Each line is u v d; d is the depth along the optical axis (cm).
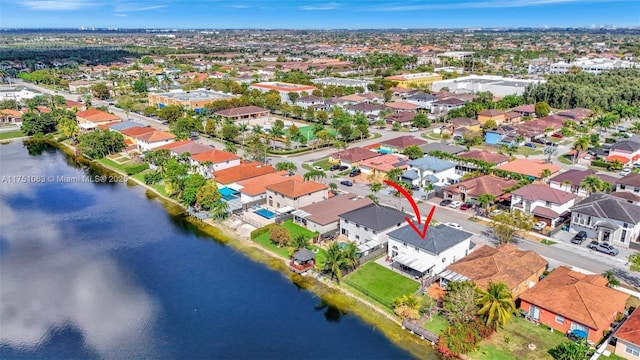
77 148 16400
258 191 10919
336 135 17288
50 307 7369
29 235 9925
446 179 12444
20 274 8369
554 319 6359
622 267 7988
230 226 10125
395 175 12038
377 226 8650
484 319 6294
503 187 11100
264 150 14188
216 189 10712
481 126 18625
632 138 15125
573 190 11219
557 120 18950
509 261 7450
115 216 10900
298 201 10369
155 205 11562
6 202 11812
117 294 7706
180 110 19612
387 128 19188
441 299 7094
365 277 7844
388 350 6234
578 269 7906
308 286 7750
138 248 9294
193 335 6650
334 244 8044
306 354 6203
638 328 5803
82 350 6394
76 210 11294
